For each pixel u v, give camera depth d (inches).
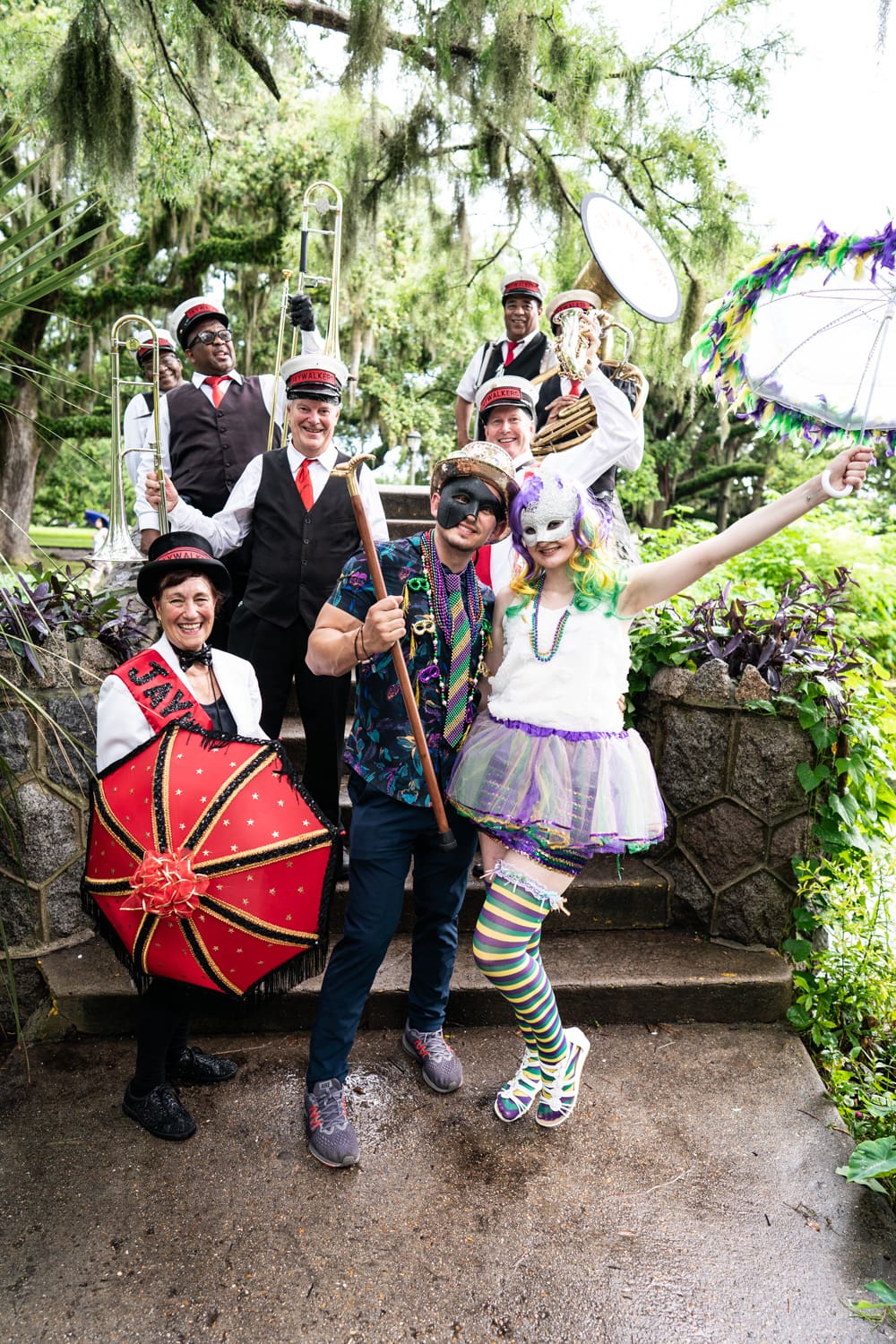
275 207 487.5
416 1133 91.7
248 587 112.1
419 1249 78.2
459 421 161.5
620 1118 95.0
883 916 115.6
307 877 82.7
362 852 85.8
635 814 83.8
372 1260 77.0
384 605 77.5
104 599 121.8
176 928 79.4
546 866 86.0
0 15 325.1
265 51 262.2
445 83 262.7
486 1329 71.3
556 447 109.9
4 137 80.0
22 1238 78.1
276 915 81.3
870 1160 85.1
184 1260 76.4
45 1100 95.0
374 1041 105.7
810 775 112.3
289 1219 80.8
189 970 81.0
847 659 117.0
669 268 104.5
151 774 80.5
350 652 80.0
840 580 129.1
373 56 238.4
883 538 233.6
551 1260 77.5
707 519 762.8
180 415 134.6
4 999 107.9
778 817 114.9
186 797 79.7
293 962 84.2
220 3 226.1
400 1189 84.7
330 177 380.8
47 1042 103.9
